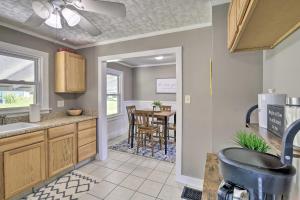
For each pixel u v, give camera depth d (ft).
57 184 7.59
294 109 2.29
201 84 7.36
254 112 5.27
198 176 7.50
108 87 15.84
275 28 3.23
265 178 1.80
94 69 10.25
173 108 17.62
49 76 9.34
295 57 3.04
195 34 7.45
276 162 2.21
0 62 7.59
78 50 10.71
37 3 4.37
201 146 7.42
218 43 5.76
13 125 7.44
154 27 7.79
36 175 6.89
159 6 6.00
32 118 8.05
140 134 12.51
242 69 5.46
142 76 19.08
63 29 8.04
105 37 9.11
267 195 1.84
